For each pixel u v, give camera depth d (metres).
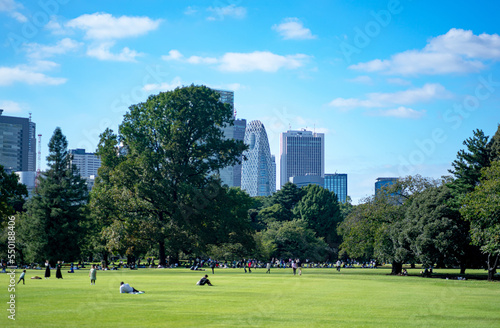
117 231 88.88
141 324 22.30
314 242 155.12
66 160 110.38
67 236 101.81
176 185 95.62
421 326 22.47
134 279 57.66
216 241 96.00
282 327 21.84
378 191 87.62
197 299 33.38
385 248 82.19
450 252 70.56
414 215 76.94
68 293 37.06
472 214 62.12
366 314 26.39
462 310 28.66
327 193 178.38
